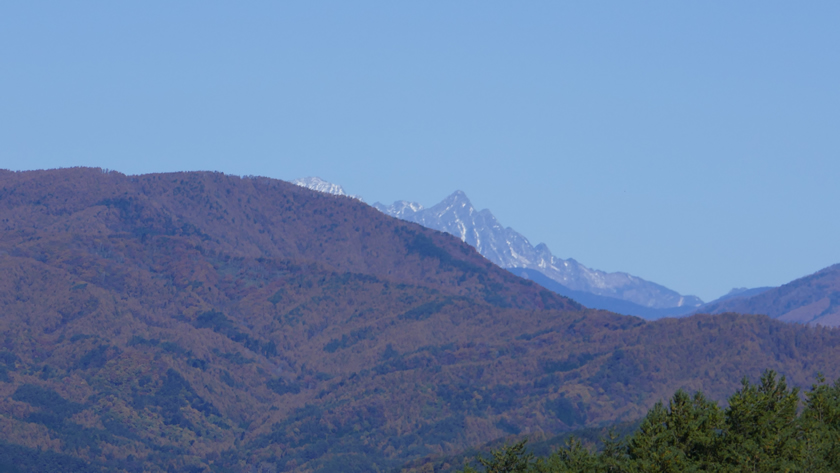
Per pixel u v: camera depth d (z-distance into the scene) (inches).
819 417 5157.5
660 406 5073.8
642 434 4982.8
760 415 4904.0
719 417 4864.7
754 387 5196.9
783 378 5196.9
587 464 5206.7
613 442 5221.5
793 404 5078.7
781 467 4488.2
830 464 4677.7
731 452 4692.4
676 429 4904.0
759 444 4734.3
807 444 4753.9
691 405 5012.3
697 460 4746.6
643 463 4638.3
